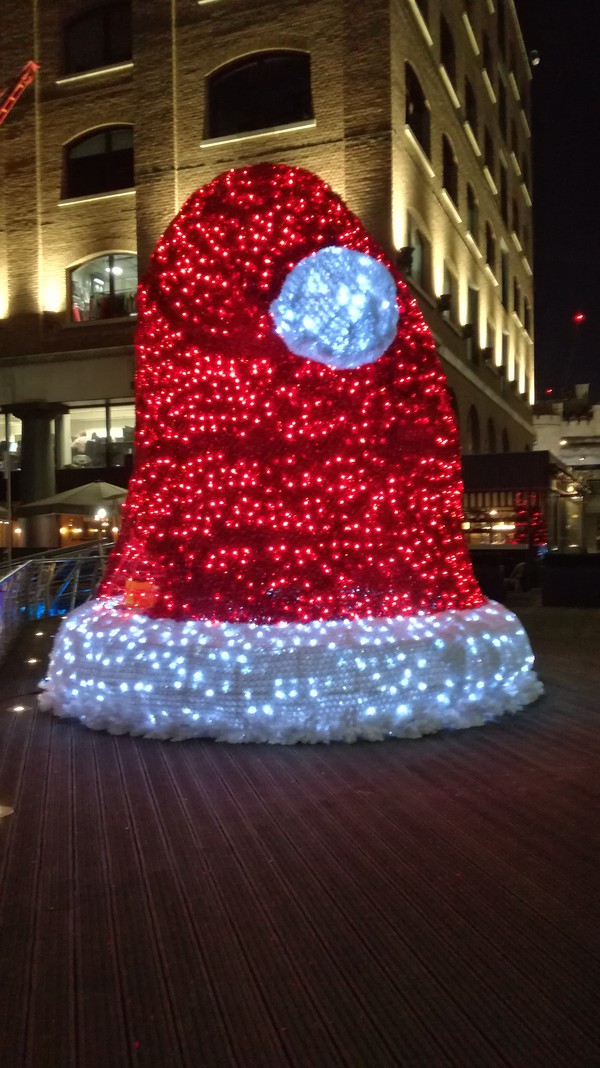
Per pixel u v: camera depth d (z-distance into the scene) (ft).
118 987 9.86
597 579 46.98
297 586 21.16
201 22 72.33
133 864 13.15
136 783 16.79
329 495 21.35
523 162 128.47
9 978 10.09
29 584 44.11
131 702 20.30
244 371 21.67
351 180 65.98
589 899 11.86
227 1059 8.62
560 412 138.31
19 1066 8.59
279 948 10.62
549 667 28.81
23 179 80.02
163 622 21.43
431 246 75.92
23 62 79.97
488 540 64.49
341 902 11.81
